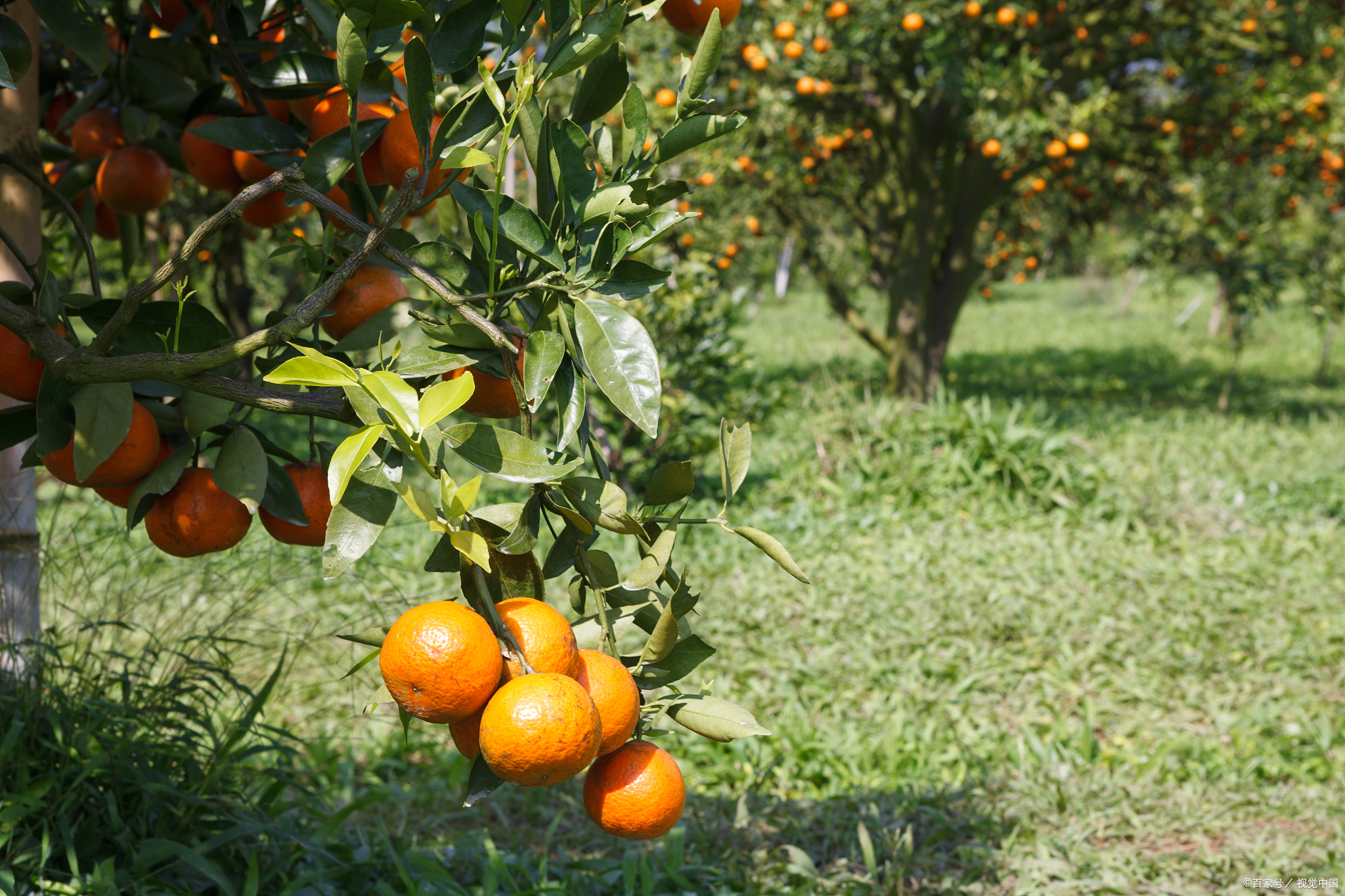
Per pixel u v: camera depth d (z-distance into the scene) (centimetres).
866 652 490
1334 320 1337
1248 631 514
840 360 1280
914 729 416
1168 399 1307
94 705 246
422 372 116
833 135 988
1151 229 1165
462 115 125
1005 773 390
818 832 352
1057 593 562
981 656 488
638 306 681
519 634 104
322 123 140
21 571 235
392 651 97
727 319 732
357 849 296
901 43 831
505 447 106
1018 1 813
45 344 117
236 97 193
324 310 133
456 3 131
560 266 113
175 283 122
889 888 306
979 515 707
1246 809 366
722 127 126
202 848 244
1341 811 361
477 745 106
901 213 1060
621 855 338
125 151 178
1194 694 455
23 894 220
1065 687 463
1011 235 1274
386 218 112
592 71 129
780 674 475
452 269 123
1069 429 981
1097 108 802
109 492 143
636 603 123
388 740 405
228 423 135
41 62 218
